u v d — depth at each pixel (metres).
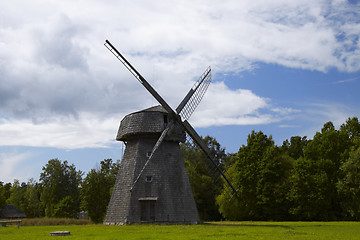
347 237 22.27
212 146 90.19
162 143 40.12
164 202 37.62
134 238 21.67
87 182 80.44
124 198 38.19
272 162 59.75
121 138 42.38
